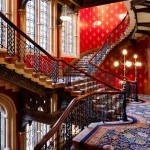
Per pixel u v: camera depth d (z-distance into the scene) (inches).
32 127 424.2
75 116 226.8
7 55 239.5
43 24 432.8
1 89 327.3
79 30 569.0
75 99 200.2
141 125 249.4
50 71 322.7
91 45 619.2
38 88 306.0
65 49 527.5
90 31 621.9
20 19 352.2
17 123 361.4
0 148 356.8
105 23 604.4
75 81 361.1
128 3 369.7
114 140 201.9
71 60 526.3
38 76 272.1
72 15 552.1
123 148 184.7
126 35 511.2
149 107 363.6
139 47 562.6
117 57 575.2
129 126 245.0
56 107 349.1
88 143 193.8
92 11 622.2
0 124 359.3
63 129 190.2
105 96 341.1
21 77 270.8
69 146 194.5
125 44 530.3
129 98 449.1
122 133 220.7
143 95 530.3
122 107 274.2
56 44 457.4
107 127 239.5
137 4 339.3
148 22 447.5
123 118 268.7
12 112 349.4
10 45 239.0
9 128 348.8
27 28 396.5
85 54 612.7
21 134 360.2
